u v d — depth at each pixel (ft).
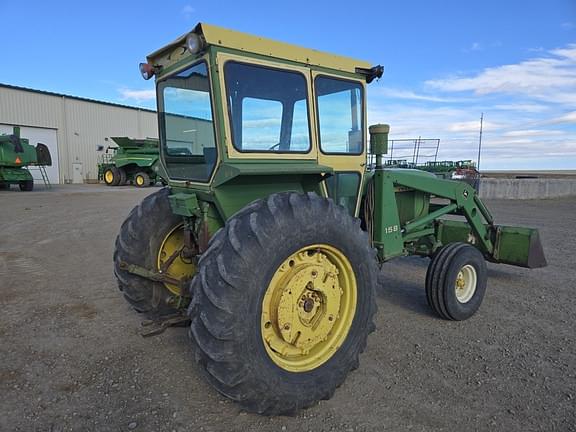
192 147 9.98
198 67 9.27
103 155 98.02
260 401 7.83
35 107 85.51
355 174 11.86
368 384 9.66
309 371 8.60
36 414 8.52
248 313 7.54
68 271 18.97
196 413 8.55
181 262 12.25
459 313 13.23
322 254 9.04
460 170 55.11
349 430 8.05
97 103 96.43
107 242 25.36
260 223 7.80
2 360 10.72
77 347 11.45
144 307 11.91
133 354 11.04
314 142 10.41
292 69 9.80
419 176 13.70
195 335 7.54
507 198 56.39
